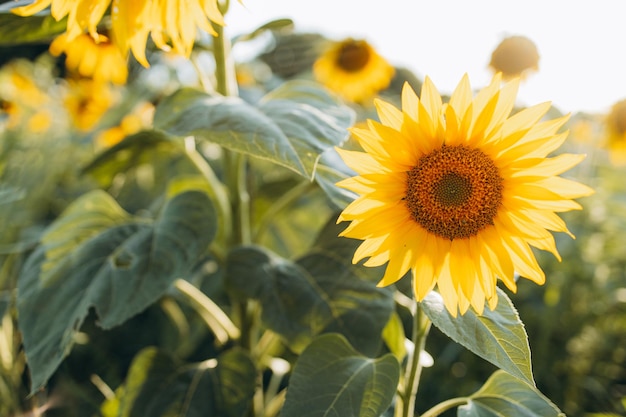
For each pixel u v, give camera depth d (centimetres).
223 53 83
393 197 62
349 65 198
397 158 61
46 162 143
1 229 108
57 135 161
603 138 196
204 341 130
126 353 122
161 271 75
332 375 62
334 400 60
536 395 63
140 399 78
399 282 70
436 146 62
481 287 60
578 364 132
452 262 62
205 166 93
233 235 89
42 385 67
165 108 74
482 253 62
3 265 108
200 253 76
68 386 97
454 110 61
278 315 75
